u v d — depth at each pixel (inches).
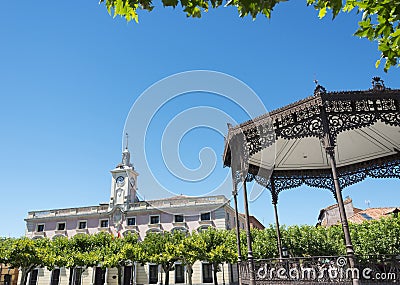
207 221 1056.8
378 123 286.0
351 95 236.7
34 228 1352.1
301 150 344.2
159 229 1136.2
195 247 913.5
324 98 238.2
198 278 1109.7
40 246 1079.6
